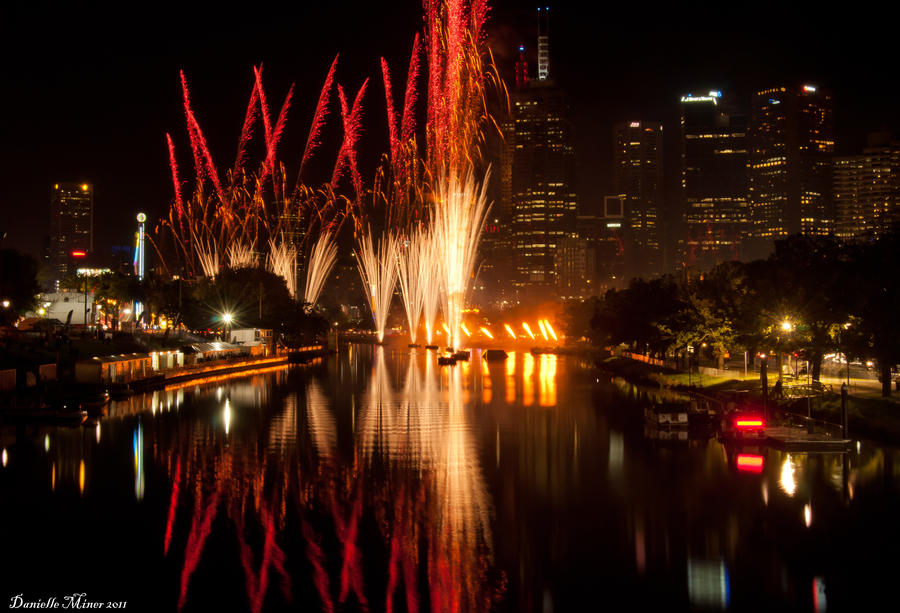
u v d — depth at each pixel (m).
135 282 180.00
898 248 90.56
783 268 104.19
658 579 46.09
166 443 81.62
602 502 60.62
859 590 44.47
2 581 45.28
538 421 98.75
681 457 75.94
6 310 137.38
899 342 85.81
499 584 45.41
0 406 92.38
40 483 64.94
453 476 68.50
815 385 98.69
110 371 119.31
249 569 47.19
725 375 131.12
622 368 174.62
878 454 74.88
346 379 157.50
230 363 170.62
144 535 52.59
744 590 44.62
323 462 73.56
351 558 48.97
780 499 60.59
